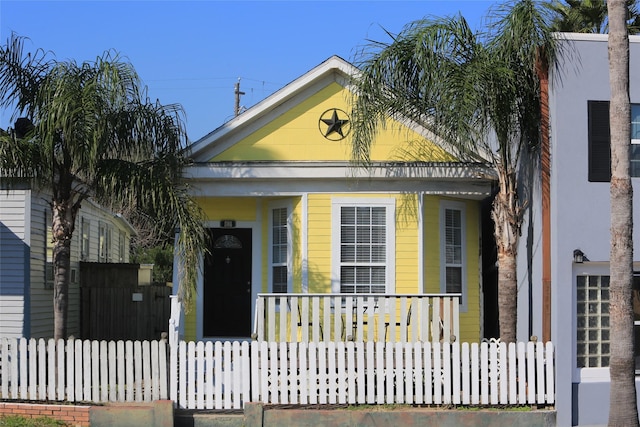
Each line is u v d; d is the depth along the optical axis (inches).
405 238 628.1
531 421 499.5
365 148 572.1
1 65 559.5
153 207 553.3
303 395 505.0
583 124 522.0
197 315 650.2
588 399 512.1
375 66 550.3
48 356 513.0
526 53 524.1
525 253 585.3
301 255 625.6
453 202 656.4
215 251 660.7
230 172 613.9
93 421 490.9
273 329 542.9
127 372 509.0
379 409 501.0
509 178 554.9
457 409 504.4
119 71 539.5
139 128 554.3
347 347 509.0
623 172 458.6
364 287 625.3
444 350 509.7
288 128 640.4
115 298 796.0
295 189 626.8
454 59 534.9
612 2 457.4
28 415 501.7
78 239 796.0
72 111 519.2
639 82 529.3
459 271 659.4
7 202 635.5
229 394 506.6
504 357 510.0
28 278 633.6
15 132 572.4
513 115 550.3
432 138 629.3
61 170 560.7
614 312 462.3
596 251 517.3
